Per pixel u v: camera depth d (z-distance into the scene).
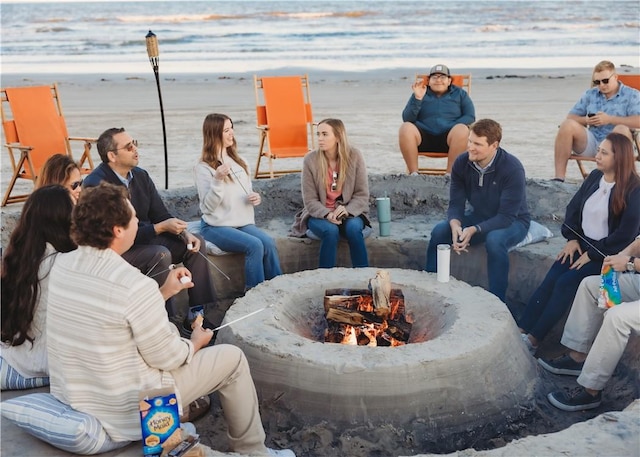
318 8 48.47
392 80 18.81
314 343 3.69
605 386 3.98
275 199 6.46
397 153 10.09
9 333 3.06
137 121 12.91
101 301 2.54
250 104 14.94
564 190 6.11
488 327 3.85
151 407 2.55
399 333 4.05
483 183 5.00
